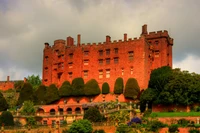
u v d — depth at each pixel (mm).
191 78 71312
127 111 67625
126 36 88375
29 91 89625
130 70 85312
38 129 64750
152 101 73875
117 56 87312
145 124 61469
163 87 72875
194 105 70625
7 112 69875
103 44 89812
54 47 95938
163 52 91062
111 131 61594
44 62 97375
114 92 83875
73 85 87750
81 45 91875
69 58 92562
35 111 77875
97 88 85938
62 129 64250
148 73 87250
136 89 81688
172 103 71750
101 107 72625
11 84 107312
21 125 69625
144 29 95375
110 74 87062
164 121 62906
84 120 61000
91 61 89938
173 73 73562
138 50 85562
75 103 84250
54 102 88000
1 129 64438
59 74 93375
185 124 59594
